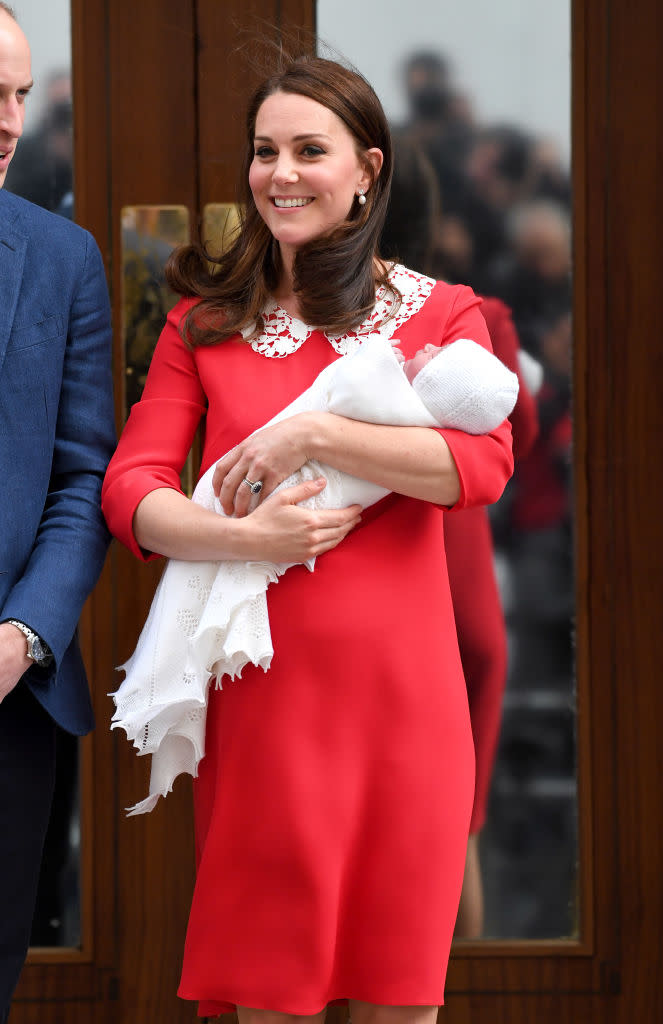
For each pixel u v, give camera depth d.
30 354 7.23
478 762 10.02
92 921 9.96
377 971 7.03
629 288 9.89
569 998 9.92
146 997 9.98
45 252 7.43
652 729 9.93
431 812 7.01
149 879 9.99
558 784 10.01
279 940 6.98
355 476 6.95
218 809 7.11
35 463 7.24
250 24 9.90
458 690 7.23
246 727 7.04
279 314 7.51
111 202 9.98
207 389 7.47
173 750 7.38
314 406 7.09
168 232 9.96
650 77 9.84
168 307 9.99
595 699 9.92
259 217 7.56
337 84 7.27
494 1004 9.90
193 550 7.02
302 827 6.91
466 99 9.90
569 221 9.92
